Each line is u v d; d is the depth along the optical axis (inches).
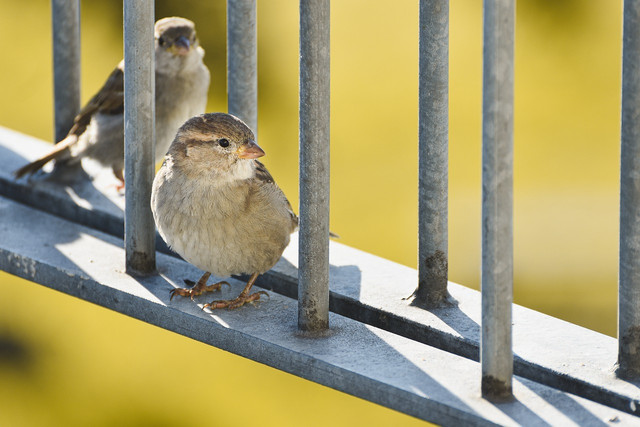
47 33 676.7
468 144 700.7
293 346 239.5
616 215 716.0
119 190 394.6
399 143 670.5
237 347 250.4
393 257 657.0
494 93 197.2
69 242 309.4
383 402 222.1
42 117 682.2
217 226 274.2
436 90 241.4
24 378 593.0
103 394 581.0
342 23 677.3
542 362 230.4
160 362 569.0
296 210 646.5
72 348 584.7
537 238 712.4
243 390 557.0
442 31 237.5
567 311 679.1
